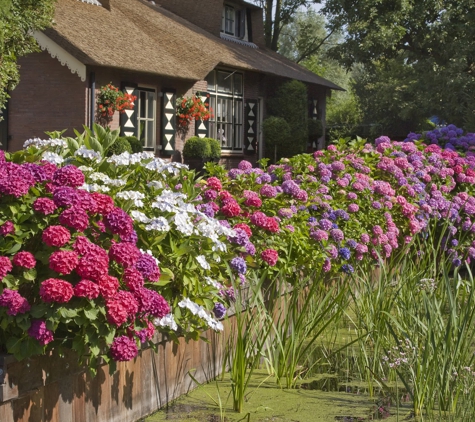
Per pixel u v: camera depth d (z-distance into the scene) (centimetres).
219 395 462
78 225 345
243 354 460
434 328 480
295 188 647
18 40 1380
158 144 1930
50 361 348
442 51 2727
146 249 412
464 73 2600
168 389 454
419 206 820
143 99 1888
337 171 756
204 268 424
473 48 2570
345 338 609
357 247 668
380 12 2738
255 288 494
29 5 1382
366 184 745
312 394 483
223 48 2397
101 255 339
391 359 481
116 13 2088
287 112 2483
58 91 1669
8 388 321
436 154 935
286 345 510
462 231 892
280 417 438
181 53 2084
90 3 1997
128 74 1791
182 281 427
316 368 539
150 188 447
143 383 429
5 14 1300
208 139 2017
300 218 625
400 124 3922
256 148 2455
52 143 425
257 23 2978
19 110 1712
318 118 2881
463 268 919
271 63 2641
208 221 446
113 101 1694
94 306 334
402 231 777
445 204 862
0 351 330
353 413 448
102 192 397
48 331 324
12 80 1403
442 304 580
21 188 339
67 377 364
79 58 1602
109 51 1716
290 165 746
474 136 1121
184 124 2020
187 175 520
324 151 817
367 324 552
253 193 592
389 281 627
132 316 351
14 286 331
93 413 385
